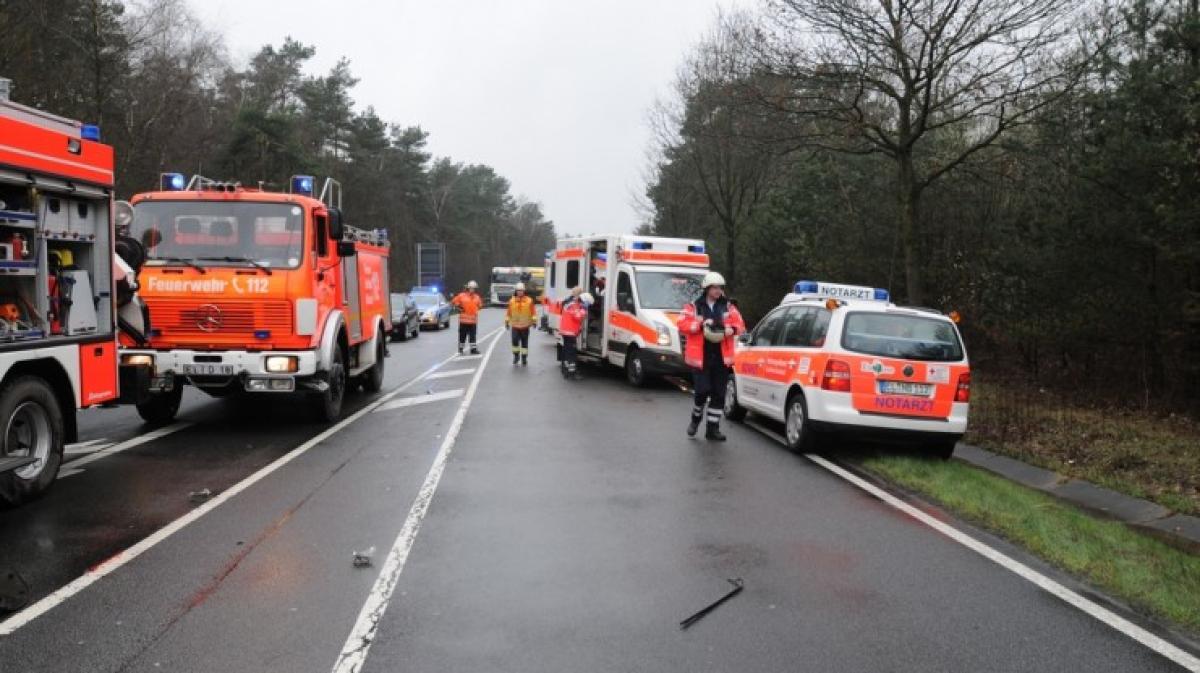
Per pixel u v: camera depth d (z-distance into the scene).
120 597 4.84
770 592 5.11
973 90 15.51
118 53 28.72
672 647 4.29
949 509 7.16
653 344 15.25
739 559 5.73
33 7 24.12
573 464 8.73
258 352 9.88
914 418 9.05
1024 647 4.37
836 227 21.38
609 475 8.24
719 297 10.41
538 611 4.73
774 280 26.56
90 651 4.14
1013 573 5.54
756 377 11.11
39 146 6.52
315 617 4.59
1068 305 12.77
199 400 13.05
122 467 8.26
